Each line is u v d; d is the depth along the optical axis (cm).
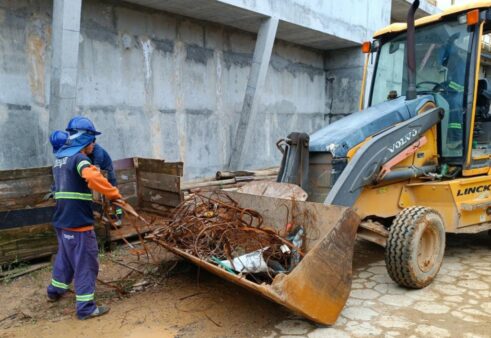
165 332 317
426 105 445
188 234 384
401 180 435
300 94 1036
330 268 312
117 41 664
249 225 388
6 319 340
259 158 938
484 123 510
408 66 447
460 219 438
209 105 816
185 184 670
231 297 378
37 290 390
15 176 414
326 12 886
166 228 402
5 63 547
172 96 750
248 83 793
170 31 736
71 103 547
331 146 388
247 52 883
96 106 645
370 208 409
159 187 570
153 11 707
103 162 480
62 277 353
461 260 473
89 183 319
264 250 347
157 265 448
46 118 593
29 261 439
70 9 513
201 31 785
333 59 1088
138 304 365
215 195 441
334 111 1106
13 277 410
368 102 553
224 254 348
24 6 561
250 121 802
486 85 503
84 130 343
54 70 535
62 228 331
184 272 435
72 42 525
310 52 1052
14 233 418
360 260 482
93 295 351
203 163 816
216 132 836
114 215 497
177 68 754
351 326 321
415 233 366
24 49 565
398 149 405
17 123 563
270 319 336
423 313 341
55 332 320
